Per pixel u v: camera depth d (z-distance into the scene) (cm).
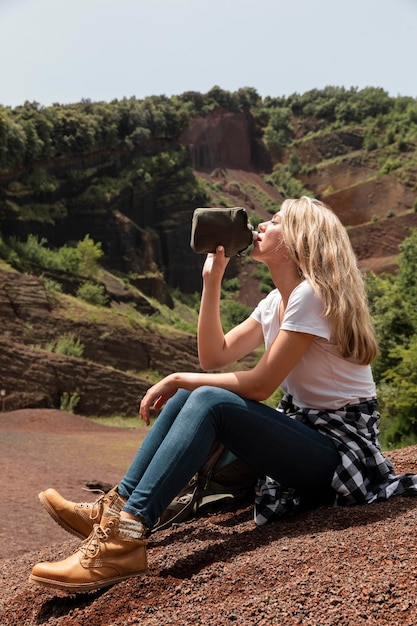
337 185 12938
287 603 200
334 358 263
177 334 4553
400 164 11988
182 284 9375
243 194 12656
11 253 5012
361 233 9562
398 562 212
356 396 267
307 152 13962
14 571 313
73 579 229
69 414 2247
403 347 1513
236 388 251
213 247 277
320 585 206
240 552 247
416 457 355
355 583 203
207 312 294
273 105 15312
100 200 7800
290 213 272
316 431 265
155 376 4200
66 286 5322
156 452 242
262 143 14250
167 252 9219
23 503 793
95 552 230
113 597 229
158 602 222
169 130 9619
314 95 15000
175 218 9344
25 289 3697
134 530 233
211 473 297
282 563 225
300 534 249
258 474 298
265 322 296
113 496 241
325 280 258
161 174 9381
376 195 11419
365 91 14712
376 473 266
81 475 1088
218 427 246
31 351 3133
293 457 255
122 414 3316
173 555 249
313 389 267
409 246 1973
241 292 10025
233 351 302
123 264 7862
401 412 1275
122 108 8869
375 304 1753
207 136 13512
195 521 300
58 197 7519
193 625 200
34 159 7144
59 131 7581
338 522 251
